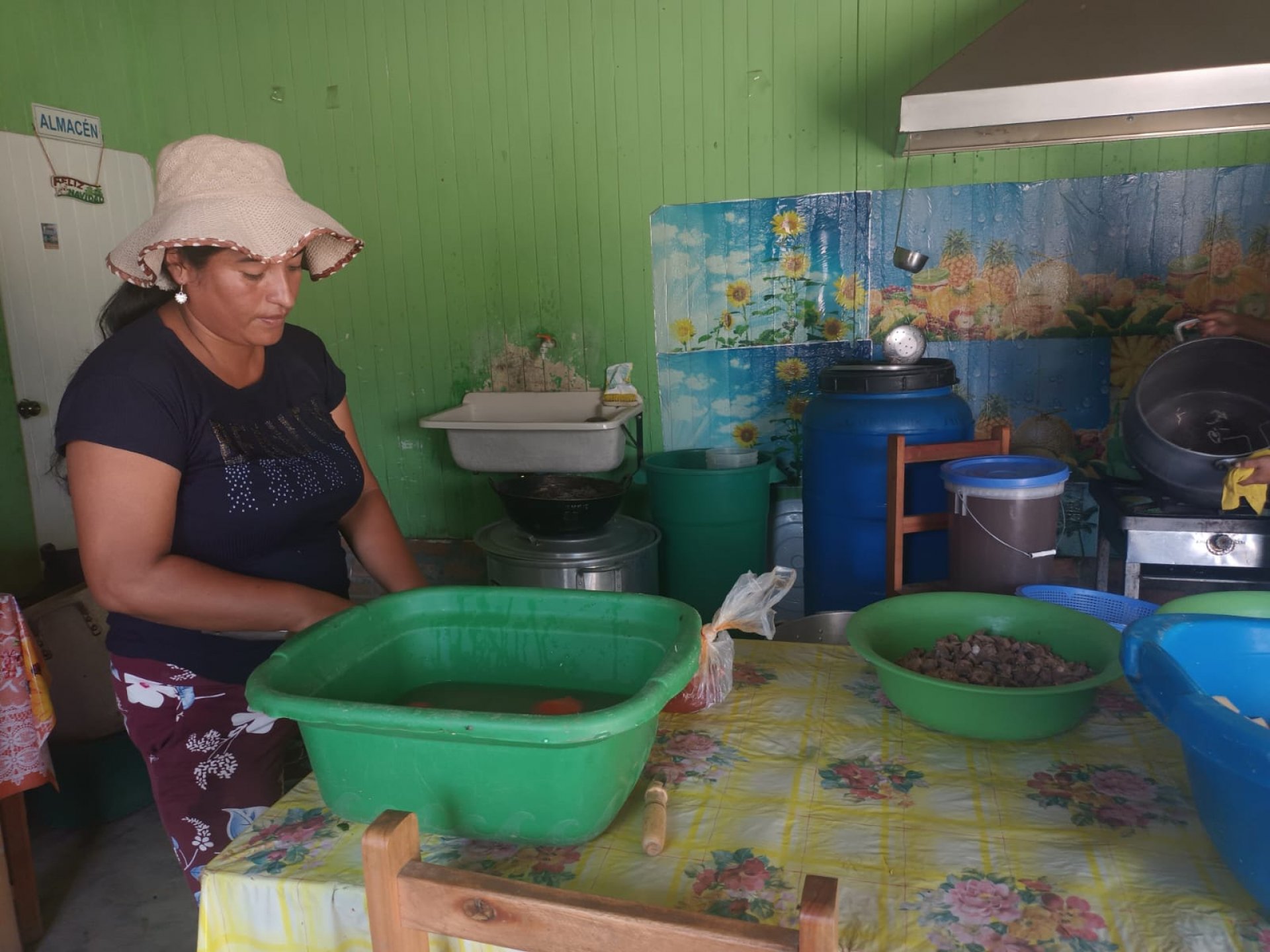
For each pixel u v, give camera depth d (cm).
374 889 78
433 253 354
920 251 313
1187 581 245
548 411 350
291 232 121
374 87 347
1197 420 261
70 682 253
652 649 112
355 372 371
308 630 106
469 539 371
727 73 318
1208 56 215
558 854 94
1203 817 84
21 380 316
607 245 339
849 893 86
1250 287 291
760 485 313
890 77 304
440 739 88
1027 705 110
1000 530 210
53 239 326
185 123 367
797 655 147
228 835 148
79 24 335
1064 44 233
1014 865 90
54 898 225
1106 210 296
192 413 130
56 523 330
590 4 323
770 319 331
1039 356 311
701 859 92
